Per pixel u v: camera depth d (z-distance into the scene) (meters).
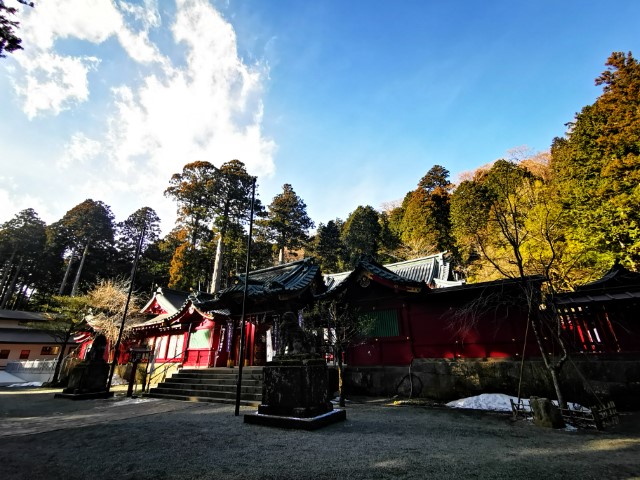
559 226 17.72
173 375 14.08
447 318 11.45
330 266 44.47
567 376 9.06
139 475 3.97
